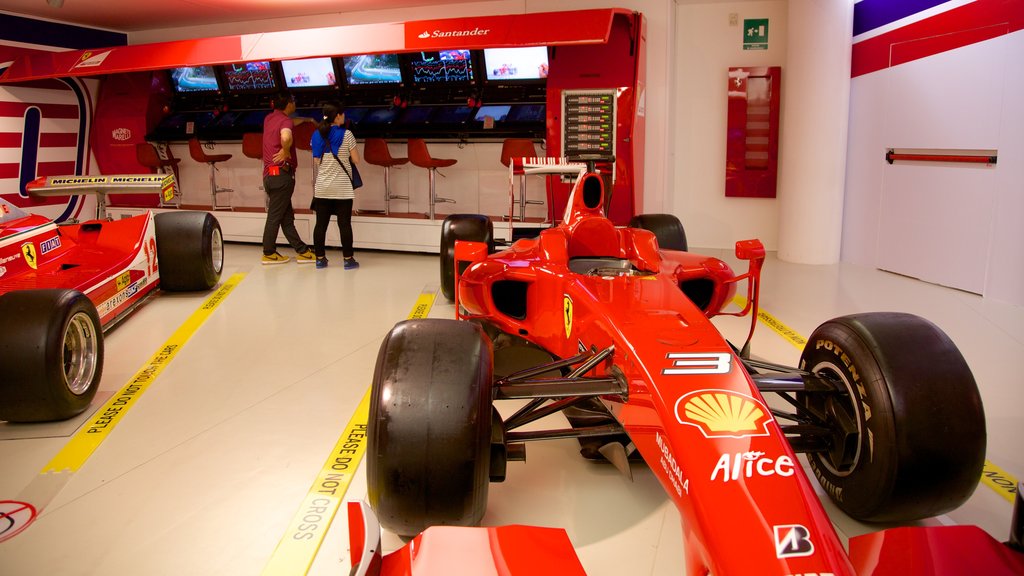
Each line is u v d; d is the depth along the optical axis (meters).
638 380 2.11
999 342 4.34
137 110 9.05
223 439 3.22
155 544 2.42
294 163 7.15
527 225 6.70
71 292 3.41
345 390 3.79
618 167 6.73
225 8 7.93
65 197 8.95
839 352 2.40
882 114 6.43
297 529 2.50
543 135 7.54
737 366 2.07
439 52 8.11
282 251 7.91
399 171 8.59
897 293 5.68
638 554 2.31
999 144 5.21
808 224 6.95
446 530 1.54
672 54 7.42
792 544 1.47
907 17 6.00
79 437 3.25
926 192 5.97
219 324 5.04
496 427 2.39
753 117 7.50
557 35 6.04
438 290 6.01
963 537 1.51
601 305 2.58
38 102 8.64
